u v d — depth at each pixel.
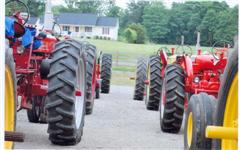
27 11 5.99
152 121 9.33
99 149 6.19
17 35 5.85
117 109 11.12
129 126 8.52
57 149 5.92
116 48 39.84
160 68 11.09
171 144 6.98
